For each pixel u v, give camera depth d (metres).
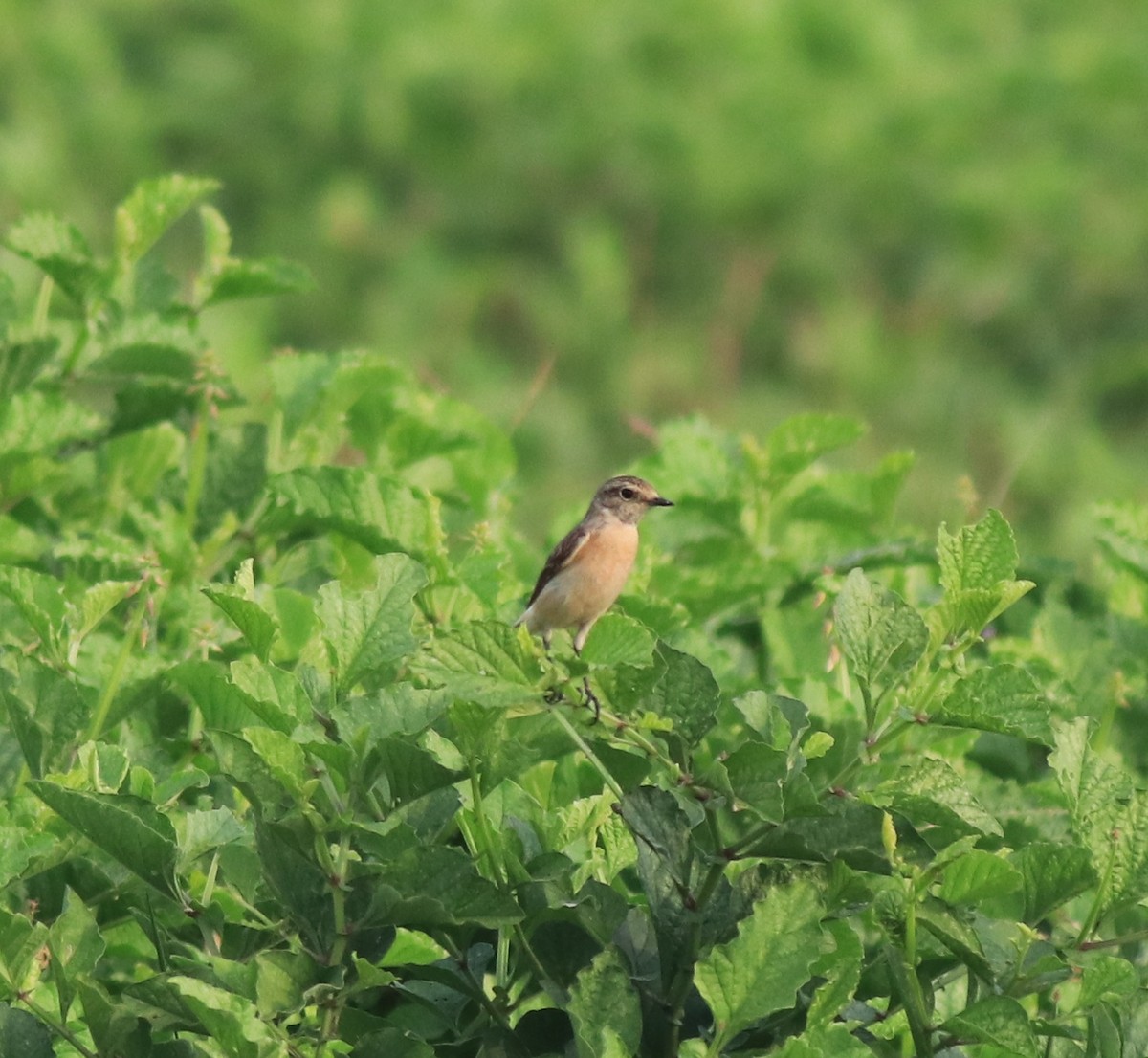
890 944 6.28
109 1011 6.07
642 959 6.54
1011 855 6.63
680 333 30.70
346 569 10.21
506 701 6.05
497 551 10.08
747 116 34.41
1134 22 38.59
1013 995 6.27
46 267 10.84
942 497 23.45
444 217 33.25
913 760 8.21
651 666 6.12
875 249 33.28
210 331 25.11
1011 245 32.59
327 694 6.66
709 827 6.25
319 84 33.97
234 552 10.70
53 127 30.91
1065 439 27.39
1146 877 6.33
